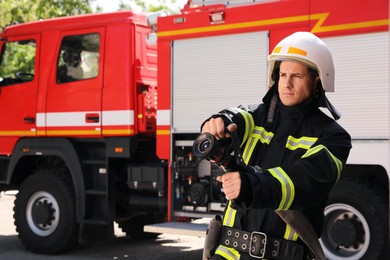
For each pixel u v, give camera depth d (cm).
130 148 664
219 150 208
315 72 230
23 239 713
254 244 230
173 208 646
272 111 238
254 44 594
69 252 716
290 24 573
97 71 682
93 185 692
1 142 743
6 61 766
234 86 605
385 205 533
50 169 716
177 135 646
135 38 671
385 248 532
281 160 228
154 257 690
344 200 547
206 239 245
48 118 710
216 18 614
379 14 530
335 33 549
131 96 662
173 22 643
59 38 712
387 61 524
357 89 539
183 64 637
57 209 696
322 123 226
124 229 786
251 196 200
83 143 702
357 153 537
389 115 522
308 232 219
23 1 1852
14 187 774
